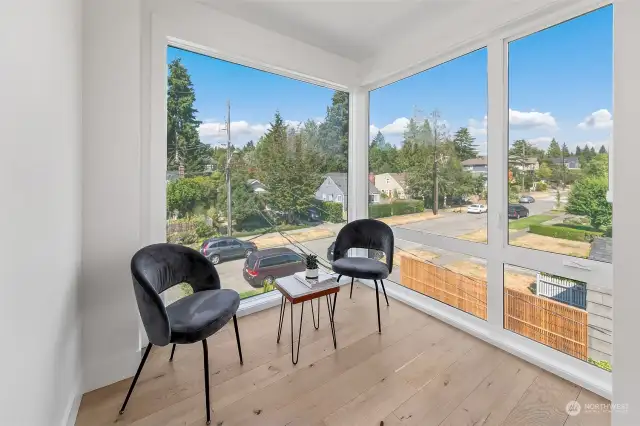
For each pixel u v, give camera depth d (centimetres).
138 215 175
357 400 156
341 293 312
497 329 213
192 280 187
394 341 215
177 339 139
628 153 128
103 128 162
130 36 168
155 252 171
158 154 202
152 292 136
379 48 291
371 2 218
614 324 134
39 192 101
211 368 182
